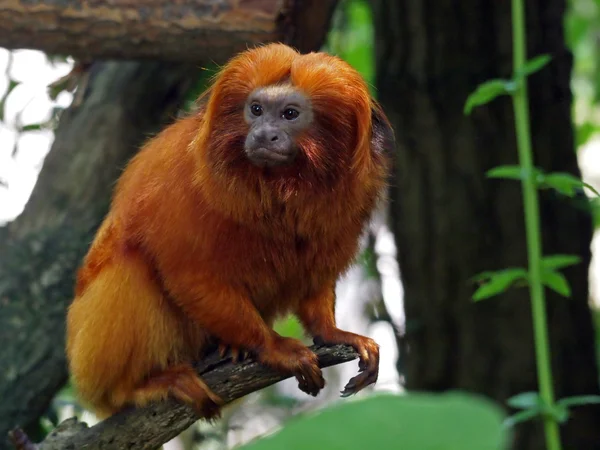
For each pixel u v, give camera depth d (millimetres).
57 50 4711
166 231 3465
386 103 5891
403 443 925
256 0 4676
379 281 6574
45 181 5359
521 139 3240
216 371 3562
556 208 5738
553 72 5742
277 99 3326
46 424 5734
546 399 2701
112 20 4586
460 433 923
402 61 5809
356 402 989
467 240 5750
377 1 5883
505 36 5645
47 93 5680
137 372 3682
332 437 937
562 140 5770
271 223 3455
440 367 5812
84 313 3828
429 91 5758
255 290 3623
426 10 5668
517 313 5652
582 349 5766
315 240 3564
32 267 5059
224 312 3498
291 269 3627
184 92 5602
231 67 3461
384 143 3771
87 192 5309
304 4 4660
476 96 3324
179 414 3580
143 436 3570
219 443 5941
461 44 5676
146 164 3697
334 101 3402
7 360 4879
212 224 3412
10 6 4477
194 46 4730
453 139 5746
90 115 5480
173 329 3742
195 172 3418
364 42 8219
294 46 4805
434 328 5828
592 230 5914
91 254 3998
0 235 5250
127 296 3668
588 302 5855
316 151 3375
